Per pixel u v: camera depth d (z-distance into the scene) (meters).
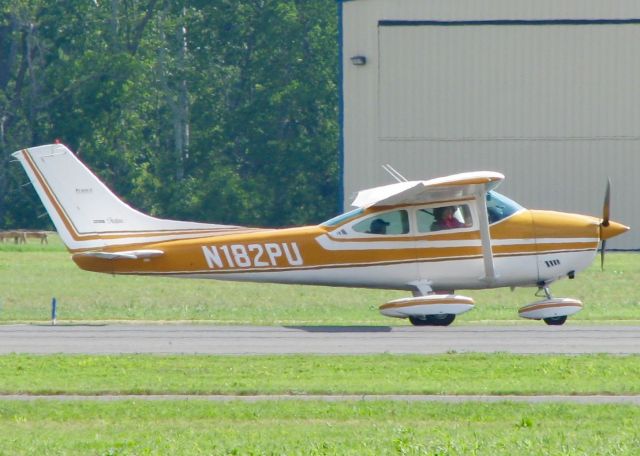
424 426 42.03
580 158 164.75
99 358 58.53
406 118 167.12
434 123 166.62
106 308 94.75
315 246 78.56
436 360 57.53
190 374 53.62
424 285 78.19
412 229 78.06
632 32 163.25
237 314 88.25
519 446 38.03
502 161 166.00
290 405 46.09
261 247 78.88
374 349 63.09
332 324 79.62
